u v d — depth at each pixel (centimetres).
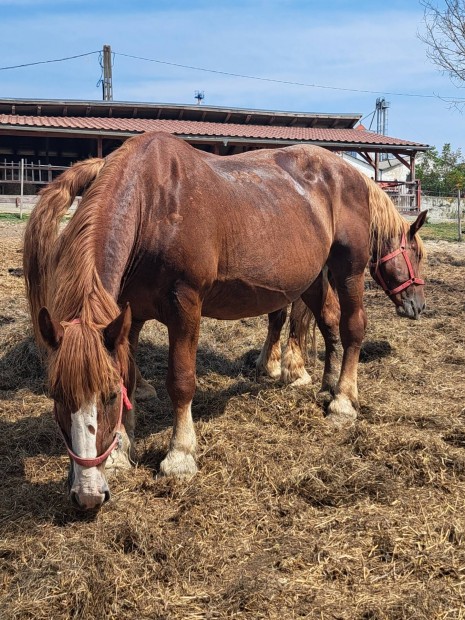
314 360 580
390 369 568
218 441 405
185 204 356
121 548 299
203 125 2355
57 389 265
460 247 1512
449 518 328
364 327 482
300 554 296
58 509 330
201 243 357
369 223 501
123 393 292
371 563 292
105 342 276
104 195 334
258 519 328
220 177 394
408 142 2262
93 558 283
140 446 409
